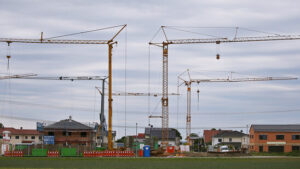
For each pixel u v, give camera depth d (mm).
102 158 73125
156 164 51812
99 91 132500
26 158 72562
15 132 150125
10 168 42125
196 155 91688
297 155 98812
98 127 131750
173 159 68625
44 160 63062
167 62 138250
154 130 169500
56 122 125375
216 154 92312
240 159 69125
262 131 135250
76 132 124062
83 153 85312
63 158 72938
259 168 44438
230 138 161250
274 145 133875
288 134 133750
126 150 93375
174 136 167625
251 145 139750
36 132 153250
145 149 86812
